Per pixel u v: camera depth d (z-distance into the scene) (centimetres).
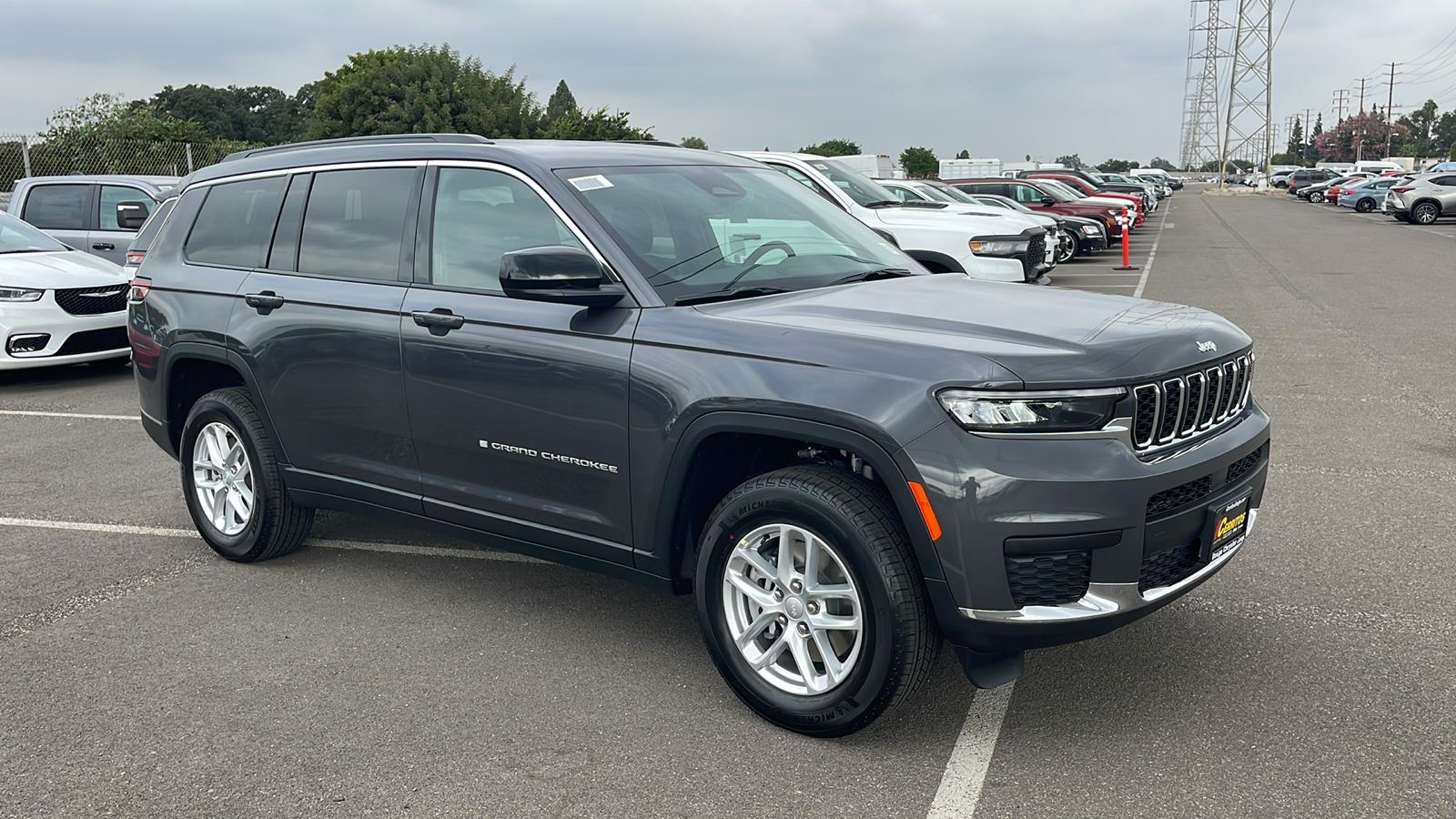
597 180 383
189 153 2212
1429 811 276
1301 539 487
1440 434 676
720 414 318
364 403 420
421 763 316
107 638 412
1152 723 326
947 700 346
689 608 434
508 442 377
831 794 294
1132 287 1614
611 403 346
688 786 300
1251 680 352
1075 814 280
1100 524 283
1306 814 276
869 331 313
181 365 498
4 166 2027
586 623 418
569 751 321
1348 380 860
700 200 401
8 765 319
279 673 378
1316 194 5806
